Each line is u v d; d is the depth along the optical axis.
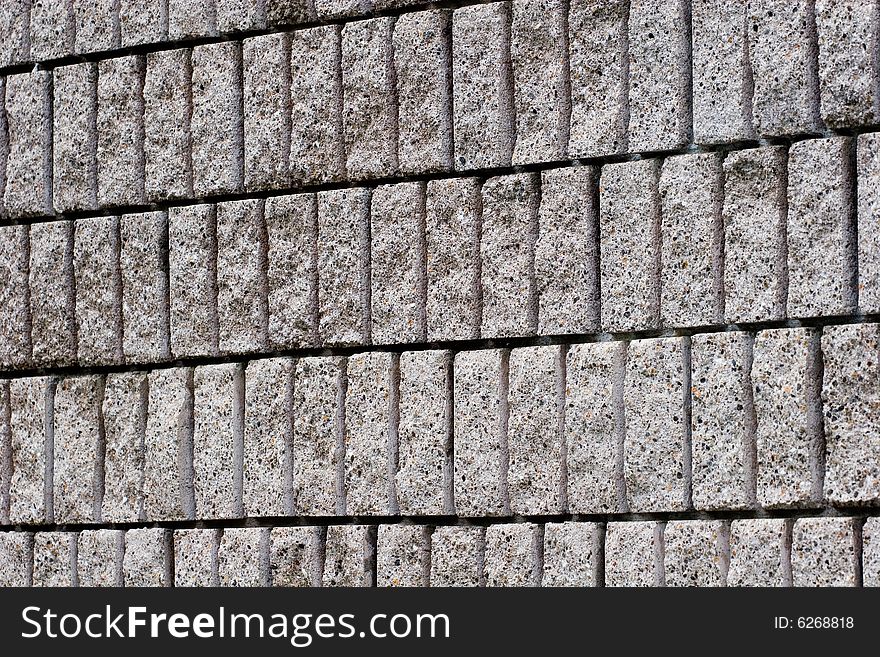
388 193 4.96
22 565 5.45
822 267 4.39
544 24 4.82
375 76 5.03
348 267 5.02
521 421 4.73
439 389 4.85
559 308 4.73
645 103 4.67
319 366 5.02
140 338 5.32
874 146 4.34
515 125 4.85
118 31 5.47
